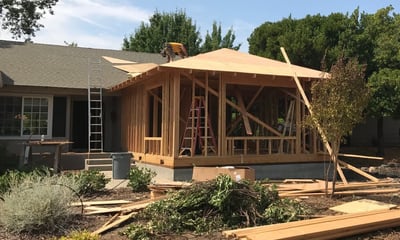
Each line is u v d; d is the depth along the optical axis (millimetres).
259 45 27812
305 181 11297
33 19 30531
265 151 15219
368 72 23625
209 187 6438
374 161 22047
